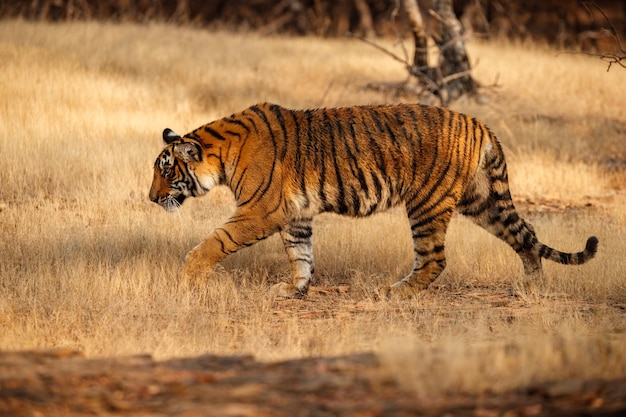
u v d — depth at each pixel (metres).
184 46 38.88
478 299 15.30
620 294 15.27
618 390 8.16
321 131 15.06
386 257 17.22
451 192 15.36
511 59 40.81
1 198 21.09
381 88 35.34
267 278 16.73
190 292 14.47
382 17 58.81
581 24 56.41
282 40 44.78
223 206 21.62
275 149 14.98
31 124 25.52
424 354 9.16
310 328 12.93
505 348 9.62
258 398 8.03
